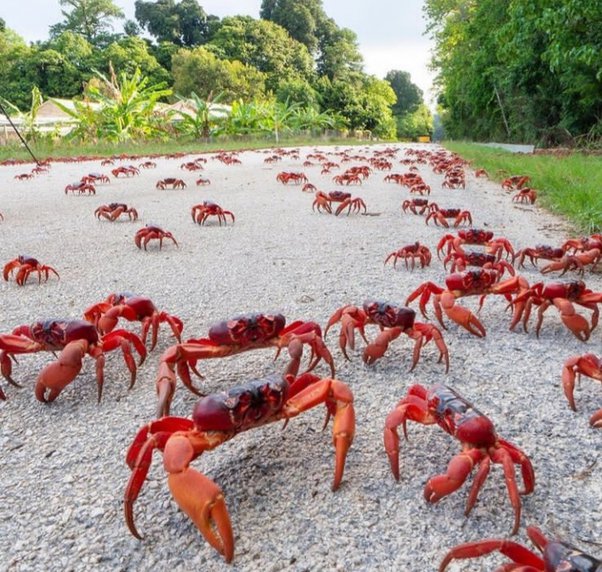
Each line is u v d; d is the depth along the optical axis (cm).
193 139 897
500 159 425
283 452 58
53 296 114
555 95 595
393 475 53
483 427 46
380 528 47
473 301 108
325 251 153
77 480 55
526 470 47
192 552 45
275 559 44
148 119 842
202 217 195
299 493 52
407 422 64
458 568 43
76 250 158
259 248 158
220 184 335
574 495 51
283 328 71
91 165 495
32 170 409
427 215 201
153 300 111
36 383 70
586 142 515
